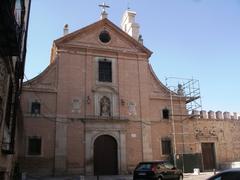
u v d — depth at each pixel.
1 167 12.70
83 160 27.59
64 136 27.55
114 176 26.88
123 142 29.38
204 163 32.09
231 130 34.19
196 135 32.25
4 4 8.13
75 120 28.33
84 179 24.14
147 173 20.52
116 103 30.23
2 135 12.17
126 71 31.62
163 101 32.09
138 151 29.66
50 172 26.34
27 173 25.61
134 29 36.06
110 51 31.55
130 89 31.20
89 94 29.47
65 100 28.50
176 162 29.97
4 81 11.95
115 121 29.52
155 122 31.06
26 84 27.62
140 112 30.81
